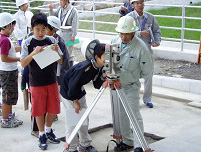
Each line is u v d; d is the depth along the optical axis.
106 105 5.82
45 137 4.09
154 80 6.88
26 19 7.44
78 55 9.27
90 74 3.41
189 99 5.99
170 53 8.18
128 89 3.87
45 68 3.91
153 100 6.14
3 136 4.42
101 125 4.88
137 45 3.77
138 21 5.32
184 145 3.86
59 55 3.98
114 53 3.19
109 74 3.20
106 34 11.04
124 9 5.85
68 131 3.69
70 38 7.15
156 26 5.41
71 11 7.11
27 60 3.73
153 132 4.59
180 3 12.27
